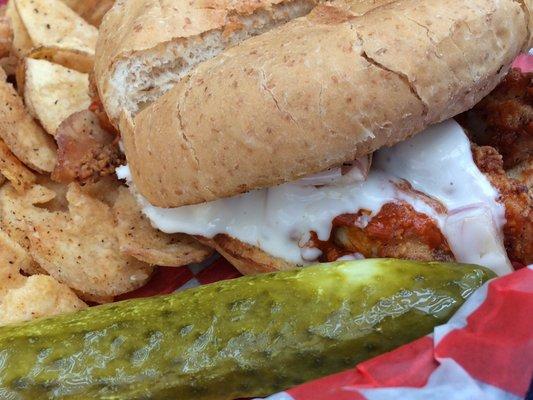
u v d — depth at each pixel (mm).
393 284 135
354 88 132
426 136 154
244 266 170
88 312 151
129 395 138
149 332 141
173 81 162
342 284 138
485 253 149
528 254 152
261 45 144
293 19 159
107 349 140
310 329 135
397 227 151
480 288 127
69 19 224
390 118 134
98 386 138
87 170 180
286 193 161
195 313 142
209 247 177
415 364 121
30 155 193
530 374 113
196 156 144
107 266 176
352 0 153
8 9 227
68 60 210
